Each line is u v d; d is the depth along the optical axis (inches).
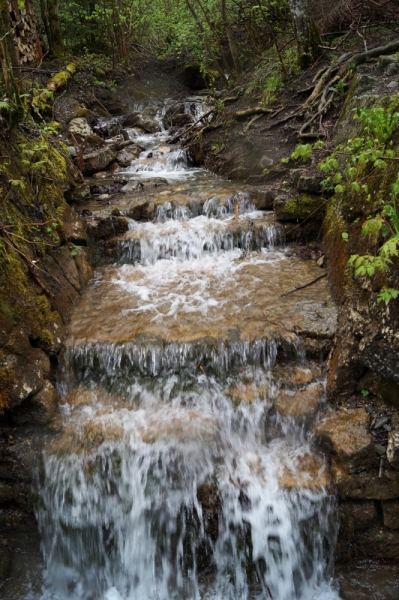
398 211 151.3
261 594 144.7
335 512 142.4
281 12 401.7
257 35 427.2
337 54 326.0
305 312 184.1
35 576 149.0
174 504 146.6
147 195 271.1
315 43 329.4
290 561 144.3
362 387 157.3
